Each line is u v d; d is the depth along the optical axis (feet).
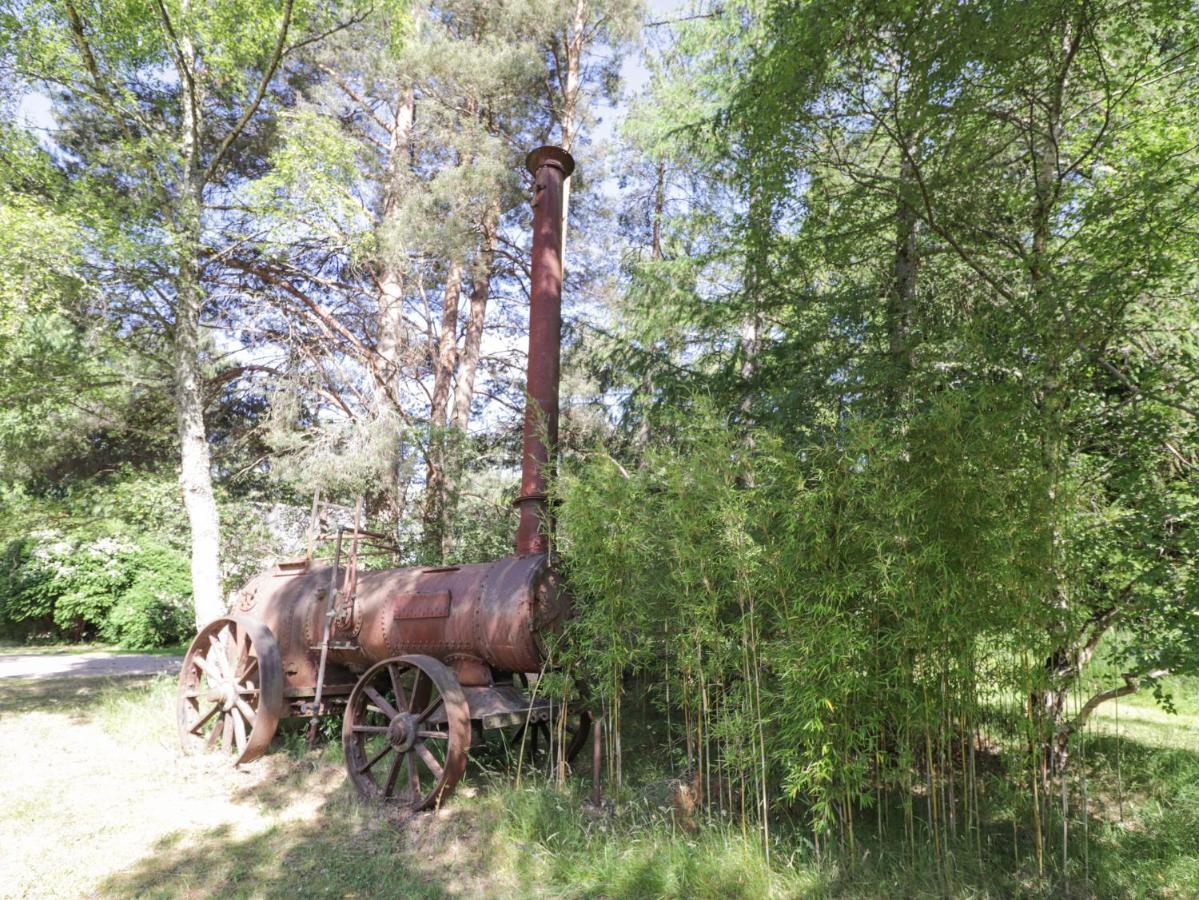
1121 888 12.09
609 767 15.02
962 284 19.11
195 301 26.96
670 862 12.18
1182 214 13.94
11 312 22.90
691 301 27.27
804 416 18.16
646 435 33.35
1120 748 17.51
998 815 14.38
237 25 26.84
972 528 12.05
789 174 19.25
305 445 35.45
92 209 23.90
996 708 14.07
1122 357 15.87
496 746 18.48
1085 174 17.26
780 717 12.48
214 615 25.57
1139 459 14.32
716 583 14.12
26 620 46.70
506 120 42.55
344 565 19.79
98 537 43.39
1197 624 12.82
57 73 25.80
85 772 16.99
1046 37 14.44
